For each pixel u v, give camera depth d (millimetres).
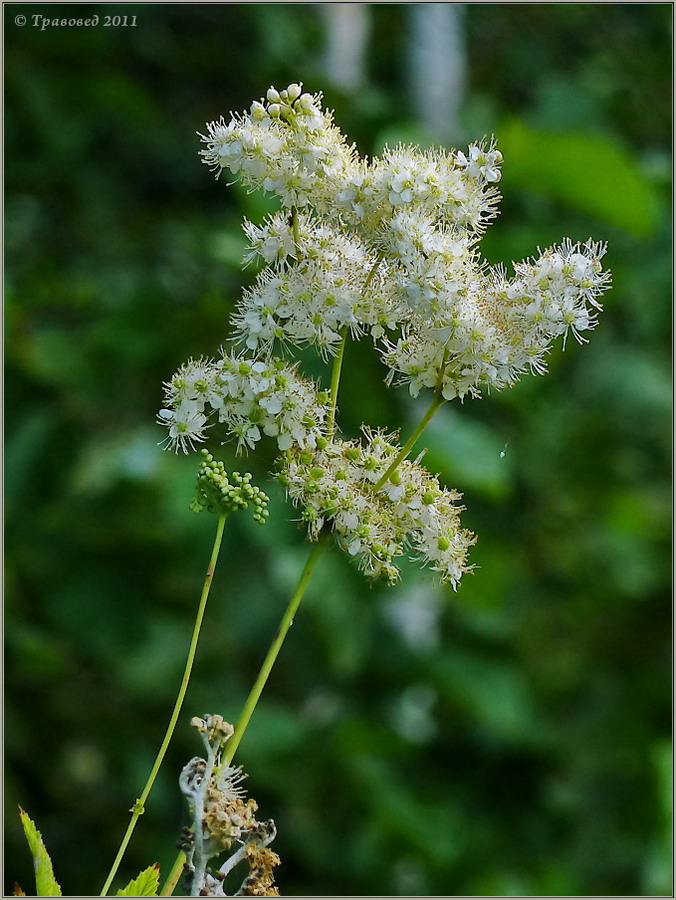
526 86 10828
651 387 8805
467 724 7512
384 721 6824
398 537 2811
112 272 7672
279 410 2648
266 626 6523
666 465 9469
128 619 6188
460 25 9305
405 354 2783
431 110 8555
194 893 2436
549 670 8406
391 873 6453
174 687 6574
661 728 8266
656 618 8914
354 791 6484
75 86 7750
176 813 6625
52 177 7930
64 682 6590
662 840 4883
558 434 8547
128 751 6586
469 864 6551
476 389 2766
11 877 6227
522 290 2727
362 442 2846
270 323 2719
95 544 6152
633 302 8617
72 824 6418
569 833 7512
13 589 6184
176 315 6238
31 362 6160
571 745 7996
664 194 7219
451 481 6070
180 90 9008
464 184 2727
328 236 2762
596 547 8711
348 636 6012
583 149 5680
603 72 10281
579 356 9055
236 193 5785
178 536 6047
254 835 2539
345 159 2723
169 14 8906
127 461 5836
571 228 7715
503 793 7621
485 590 6902
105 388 6234
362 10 9180
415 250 2605
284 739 6375
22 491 6086
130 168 8539
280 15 9000
